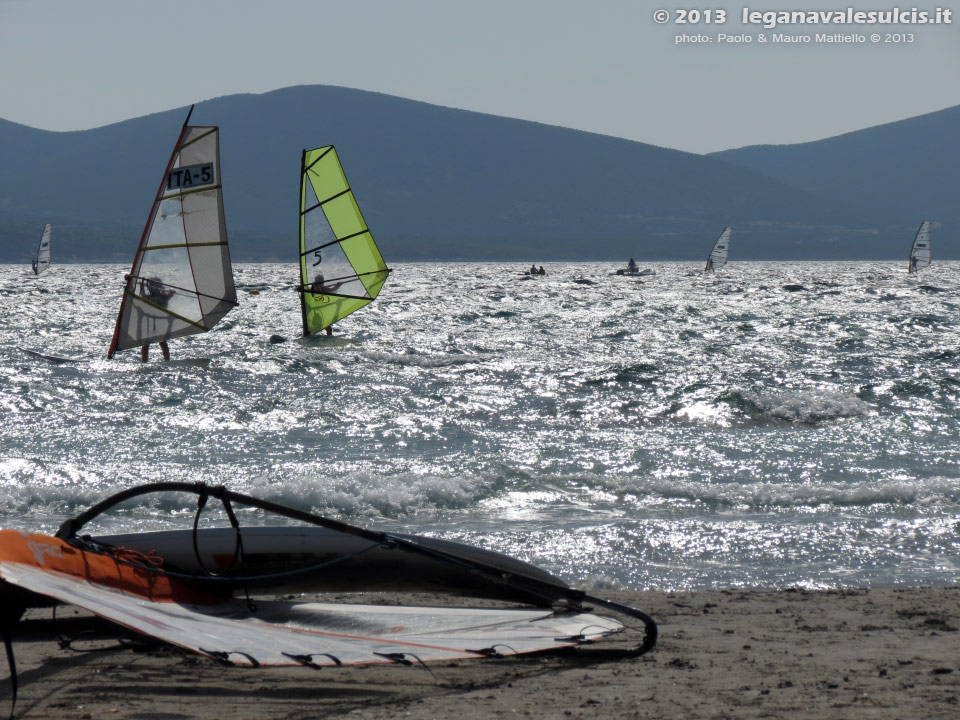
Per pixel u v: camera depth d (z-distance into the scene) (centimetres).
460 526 3906
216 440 5725
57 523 3900
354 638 2062
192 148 9225
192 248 9356
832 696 1961
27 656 2225
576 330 13438
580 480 4600
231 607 2309
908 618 2745
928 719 1803
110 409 6756
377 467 4884
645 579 3253
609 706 1894
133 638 2288
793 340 11900
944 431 6009
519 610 2459
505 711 1858
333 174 11600
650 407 6900
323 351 10419
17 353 9500
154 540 2459
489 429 6184
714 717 1825
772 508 4197
